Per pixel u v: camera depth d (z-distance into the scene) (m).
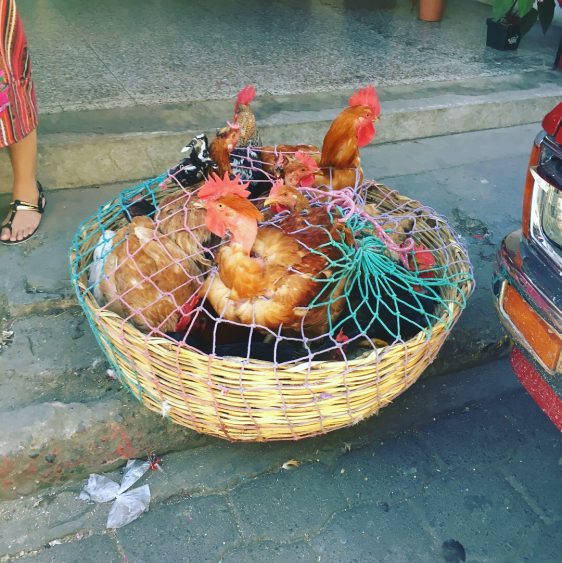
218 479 2.12
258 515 2.02
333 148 2.56
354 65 4.88
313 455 2.23
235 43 5.16
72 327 2.48
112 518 1.97
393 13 6.36
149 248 2.07
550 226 1.74
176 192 2.48
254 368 1.68
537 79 4.86
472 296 2.84
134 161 3.47
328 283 1.93
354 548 1.93
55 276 2.68
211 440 2.25
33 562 1.85
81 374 2.29
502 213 3.50
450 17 6.30
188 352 1.71
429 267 2.29
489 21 5.38
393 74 4.75
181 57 4.75
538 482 2.19
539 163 1.75
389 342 2.17
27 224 2.91
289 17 6.00
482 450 2.30
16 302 2.52
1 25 2.45
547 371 1.77
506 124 4.58
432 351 1.95
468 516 2.05
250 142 2.85
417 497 2.11
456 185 3.76
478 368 2.68
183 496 2.06
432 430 2.37
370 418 2.38
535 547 1.97
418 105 4.25
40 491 2.07
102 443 2.13
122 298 1.97
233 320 1.96
